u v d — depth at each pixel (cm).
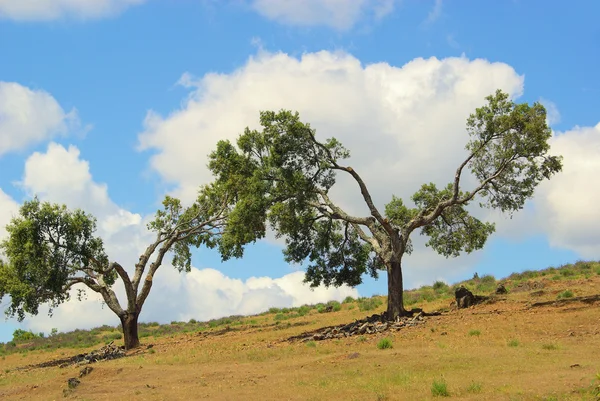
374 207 2894
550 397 1349
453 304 3231
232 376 2041
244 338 3262
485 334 2348
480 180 2977
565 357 1828
